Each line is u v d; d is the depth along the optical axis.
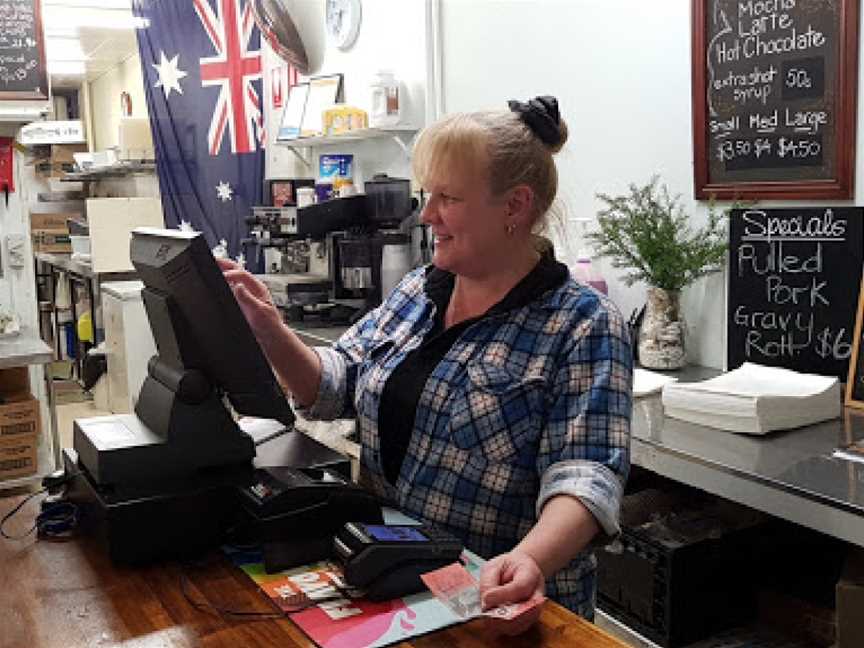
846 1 2.21
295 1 4.62
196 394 1.35
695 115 2.62
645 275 2.66
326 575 1.24
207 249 1.26
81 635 1.09
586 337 1.32
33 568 1.29
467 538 1.37
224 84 5.35
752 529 2.24
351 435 2.80
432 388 1.39
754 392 2.05
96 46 8.31
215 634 1.09
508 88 3.42
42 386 4.39
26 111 4.16
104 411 6.10
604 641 1.06
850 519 1.59
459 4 3.62
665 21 2.73
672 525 2.28
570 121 3.15
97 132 10.68
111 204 6.21
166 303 1.33
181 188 5.72
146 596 1.20
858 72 2.24
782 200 2.44
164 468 1.34
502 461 1.34
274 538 1.25
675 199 2.77
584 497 1.19
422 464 1.40
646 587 2.20
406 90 3.90
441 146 1.31
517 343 1.36
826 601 2.15
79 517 1.42
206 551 1.32
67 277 7.50
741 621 2.24
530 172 1.33
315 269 4.27
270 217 4.02
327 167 4.34
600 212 2.83
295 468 1.40
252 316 1.53
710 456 1.89
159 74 5.68
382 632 1.08
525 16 3.29
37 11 4.19
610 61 2.95
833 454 1.88
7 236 4.32
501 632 1.06
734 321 2.50
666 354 2.63
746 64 2.47
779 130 2.41
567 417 1.30
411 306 1.57
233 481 1.35
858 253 2.22
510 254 1.39
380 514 1.31
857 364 2.21
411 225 3.64
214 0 5.27
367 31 4.21
